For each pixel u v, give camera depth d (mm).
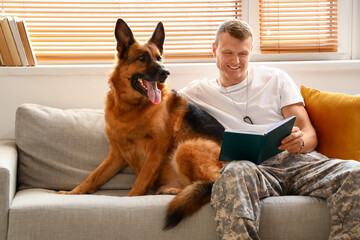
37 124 2184
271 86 2176
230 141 1623
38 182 2162
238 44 2076
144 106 2021
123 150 2078
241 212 1521
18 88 2488
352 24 2854
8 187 1648
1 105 2482
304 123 2107
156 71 1975
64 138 2197
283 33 2826
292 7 2797
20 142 2158
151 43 2125
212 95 2219
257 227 1561
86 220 1625
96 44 2729
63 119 2246
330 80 2656
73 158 2191
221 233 1568
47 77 2504
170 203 1668
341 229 1567
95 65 2561
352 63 2611
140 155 2102
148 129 2002
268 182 1751
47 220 1616
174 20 2768
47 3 2672
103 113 2377
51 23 2707
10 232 1608
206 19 2803
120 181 2178
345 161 1725
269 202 1661
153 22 2756
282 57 2850
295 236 1631
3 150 2045
